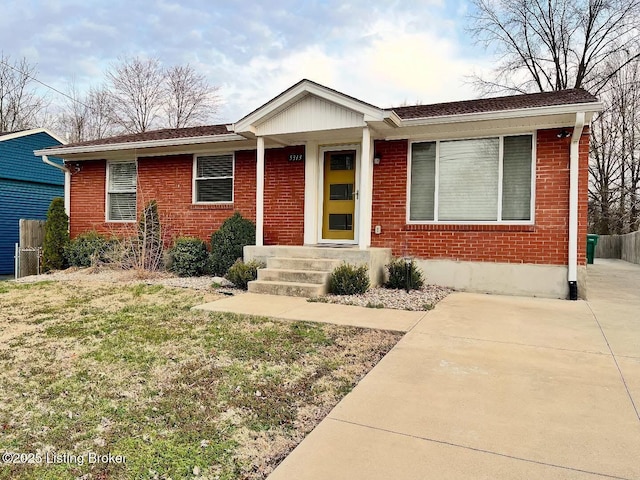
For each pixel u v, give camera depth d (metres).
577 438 2.66
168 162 11.51
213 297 7.51
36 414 3.10
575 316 6.13
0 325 5.59
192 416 3.06
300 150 9.94
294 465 2.39
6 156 15.05
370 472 2.31
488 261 8.25
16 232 15.45
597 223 24.75
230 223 9.87
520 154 8.16
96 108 30.95
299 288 7.58
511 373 3.82
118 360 4.24
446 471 2.31
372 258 8.17
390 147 9.05
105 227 12.31
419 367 3.98
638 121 22.03
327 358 4.33
